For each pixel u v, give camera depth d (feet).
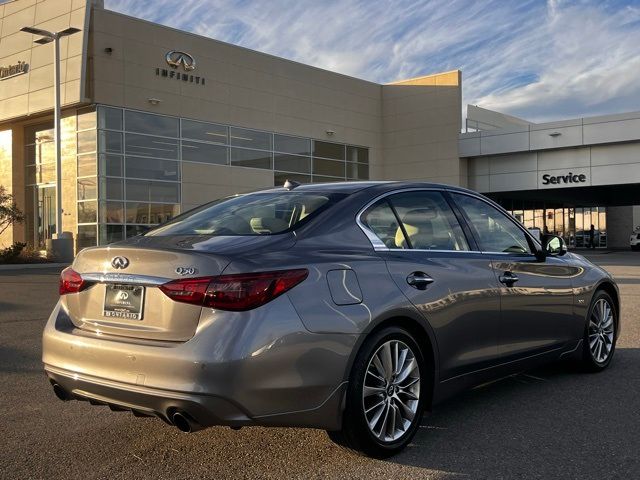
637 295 39.29
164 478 11.24
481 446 12.66
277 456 12.23
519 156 121.39
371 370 11.78
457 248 14.40
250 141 108.88
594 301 18.37
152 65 93.56
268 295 10.44
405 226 13.58
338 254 11.85
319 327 10.78
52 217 97.55
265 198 14.19
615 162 110.11
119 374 10.86
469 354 13.79
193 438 13.30
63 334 11.94
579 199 148.15
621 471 11.31
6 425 14.28
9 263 77.71
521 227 16.89
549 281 16.40
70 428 14.05
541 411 14.97
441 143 127.95
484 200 16.24
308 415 10.73
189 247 11.29
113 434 13.62
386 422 11.97
